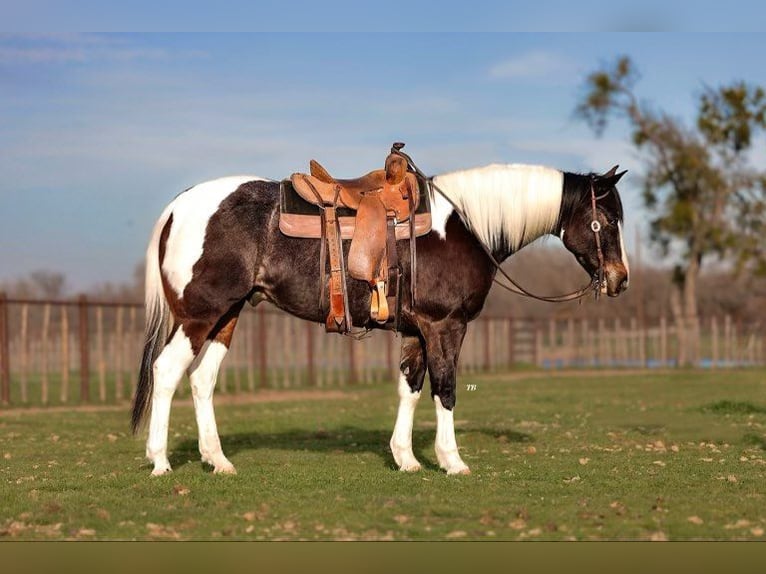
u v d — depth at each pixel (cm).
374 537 596
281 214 784
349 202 788
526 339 3453
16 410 1616
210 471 831
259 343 2409
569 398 1822
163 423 794
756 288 4600
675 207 4072
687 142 4141
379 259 778
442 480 780
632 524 629
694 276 4159
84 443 1102
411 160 812
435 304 795
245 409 1642
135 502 701
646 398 1809
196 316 784
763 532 609
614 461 918
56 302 1777
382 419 1421
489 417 1415
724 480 798
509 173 826
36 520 647
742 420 1334
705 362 3753
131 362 1928
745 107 4119
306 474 820
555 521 636
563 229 840
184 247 784
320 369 2530
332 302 779
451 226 805
